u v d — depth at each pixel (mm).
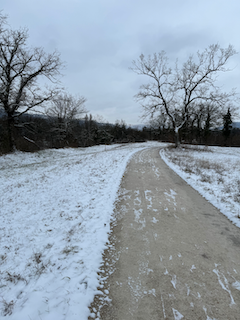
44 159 19750
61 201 6996
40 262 3779
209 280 3266
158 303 2852
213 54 22562
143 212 5906
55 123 31469
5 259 4070
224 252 4004
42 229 5215
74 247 4184
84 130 42844
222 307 2779
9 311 2711
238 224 5094
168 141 55062
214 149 28453
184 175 10281
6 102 18000
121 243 4355
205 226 5070
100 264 3693
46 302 2826
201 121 40750
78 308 2742
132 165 13164
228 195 7141
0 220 6070
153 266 3605
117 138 63375
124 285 3188
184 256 3879
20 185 9578
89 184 8688
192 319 2609
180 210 6055
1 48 16906
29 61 18328
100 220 5375
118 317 2654
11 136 19406
